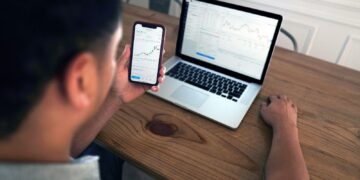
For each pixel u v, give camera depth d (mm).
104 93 347
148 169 569
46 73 252
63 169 318
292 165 544
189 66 872
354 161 615
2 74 238
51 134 299
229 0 1637
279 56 1000
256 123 694
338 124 714
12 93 246
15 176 287
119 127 650
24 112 261
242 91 787
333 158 618
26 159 299
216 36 830
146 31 640
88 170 358
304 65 958
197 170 565
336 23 1448
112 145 607
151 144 616
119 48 917
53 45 245
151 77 667
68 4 248
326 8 1435
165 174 555
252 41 788
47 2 239
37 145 296
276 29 750
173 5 1778
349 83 882
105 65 314
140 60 654
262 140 647
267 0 1556
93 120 604
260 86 812
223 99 750
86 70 279
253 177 560
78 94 284
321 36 1520
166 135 640
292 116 694
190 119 691
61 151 325
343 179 573
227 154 604
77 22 254
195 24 846
